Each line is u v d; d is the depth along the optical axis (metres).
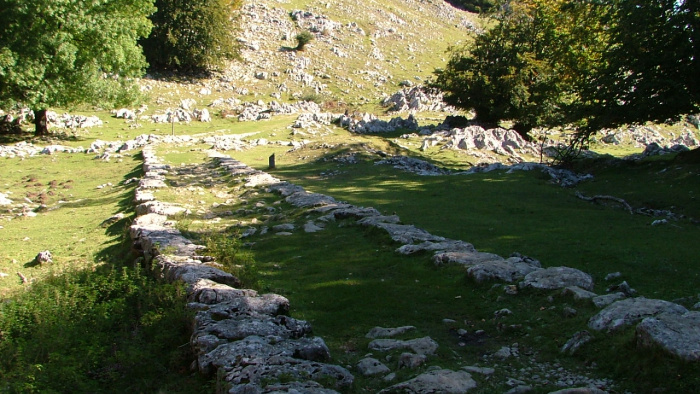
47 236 16.45
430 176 25.39
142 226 14.07
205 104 52.66
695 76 22.34
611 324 6.94
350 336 7.90
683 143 44.22
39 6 31.80
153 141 36.41
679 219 16.33
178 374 6.91
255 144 37.62
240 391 5.55
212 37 59.41
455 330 7.98
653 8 22.53
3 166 29.81
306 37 72.50
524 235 13.56
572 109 26.61
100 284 10.71
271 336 6.96
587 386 5.96
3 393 6.39
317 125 43.53
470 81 43.41
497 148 37.72
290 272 11.15
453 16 105.81
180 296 8.72
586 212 16.78
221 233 14.32
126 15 38.31
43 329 8.22
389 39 84.75
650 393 5.66
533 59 41.38
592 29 32.44
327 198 18.02
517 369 6.60
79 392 6.57
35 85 32.62
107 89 36.12
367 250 12.34
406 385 5.92
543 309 8.16
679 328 6.12
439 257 10.73
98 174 27.47
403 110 57.88
